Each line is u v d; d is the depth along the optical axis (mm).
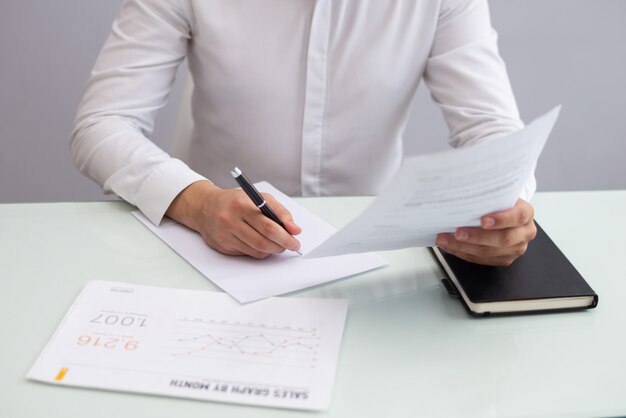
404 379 736
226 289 867
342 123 1294
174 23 1218
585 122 2322
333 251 833
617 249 993
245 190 922
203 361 746
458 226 845
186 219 1006
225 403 697
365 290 886
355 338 797
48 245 960
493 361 767
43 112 2186
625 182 2383
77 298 842
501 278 872
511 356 776
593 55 2266
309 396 705
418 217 787
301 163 1314
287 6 1216
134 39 1198
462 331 815
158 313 819
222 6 1214
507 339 804
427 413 692
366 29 1239
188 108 1431
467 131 1215
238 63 1239
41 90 2162
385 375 741
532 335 812
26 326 800
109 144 1113
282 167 1323
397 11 1233
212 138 1349
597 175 2371
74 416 676
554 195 1142
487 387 729
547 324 832
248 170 1342
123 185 1066
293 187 1347
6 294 854
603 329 826
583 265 952
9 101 2164
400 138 1387
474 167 728
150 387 709
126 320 805
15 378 721
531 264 905
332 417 683
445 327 822
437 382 733
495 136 1162
